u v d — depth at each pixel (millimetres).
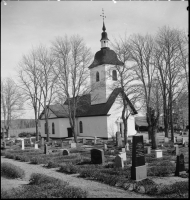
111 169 14023
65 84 36312
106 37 46219
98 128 43000
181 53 31188
